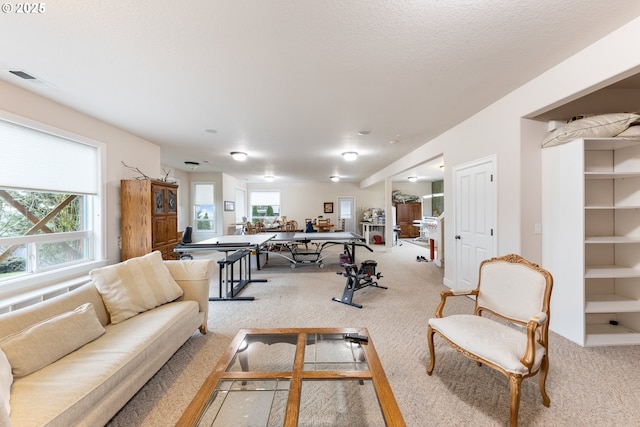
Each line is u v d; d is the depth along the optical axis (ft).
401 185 37.60
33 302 8.50
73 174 10.56
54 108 9.61
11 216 8.85
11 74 7.68
